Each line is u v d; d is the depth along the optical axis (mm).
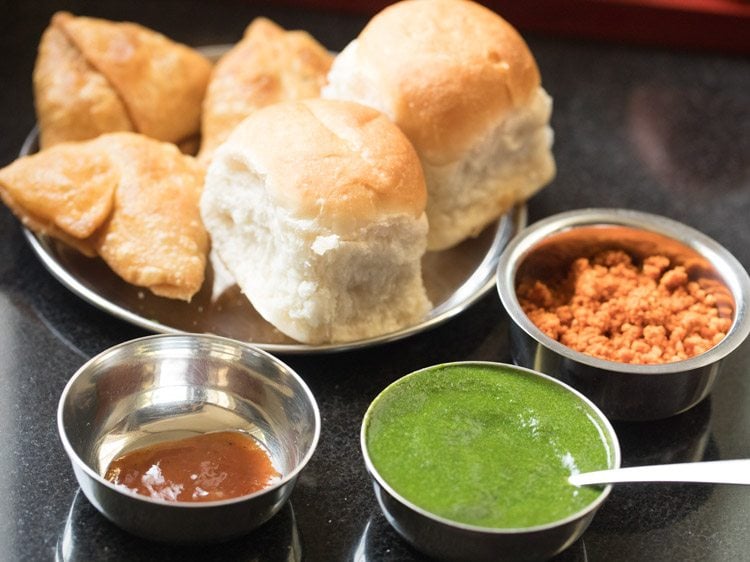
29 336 553
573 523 431
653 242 574
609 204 675
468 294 575
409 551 466
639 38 822
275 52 662
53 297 576
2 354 542
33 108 719
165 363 505
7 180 583
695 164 716
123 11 811
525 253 557
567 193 682
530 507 439
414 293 556
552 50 810
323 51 686
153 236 563
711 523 484
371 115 557
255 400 501
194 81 674
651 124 749
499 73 589
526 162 632
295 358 550
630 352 524
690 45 822
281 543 465
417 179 542
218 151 562
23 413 514
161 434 491
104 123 638
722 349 510
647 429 527
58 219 570
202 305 564
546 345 510
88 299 552
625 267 574
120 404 496
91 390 485
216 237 575
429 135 572
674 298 556
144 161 588
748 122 757
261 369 501
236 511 436
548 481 450
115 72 641
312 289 527
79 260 585
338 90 604
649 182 697
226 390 506
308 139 533
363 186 522
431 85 573
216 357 506
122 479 463
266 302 544
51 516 468
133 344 498
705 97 778
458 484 445
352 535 471
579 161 710
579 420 472
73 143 619
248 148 542
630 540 475
